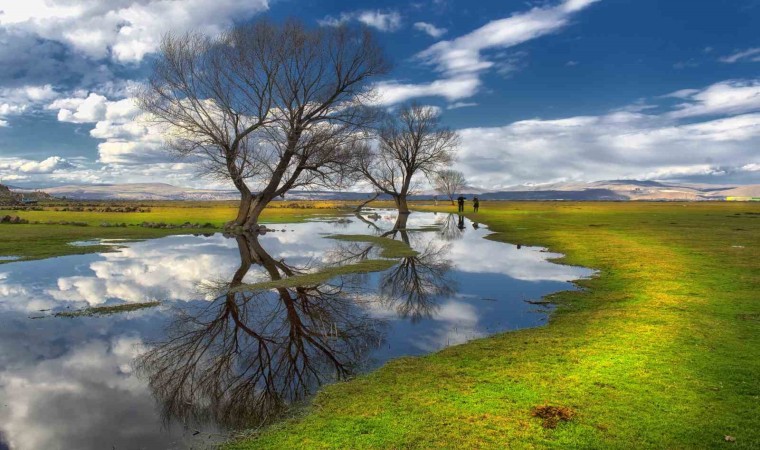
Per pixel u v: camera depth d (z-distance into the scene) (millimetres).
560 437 5230
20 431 6062
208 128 31312
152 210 70062
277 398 6965
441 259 21219
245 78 31281
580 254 20969
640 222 41156
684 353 7809
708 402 6004
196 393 7285
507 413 5848
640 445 5035
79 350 9375
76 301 13414
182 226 38594
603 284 14375
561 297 12969
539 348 8414
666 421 5539
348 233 36250
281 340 9914
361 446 5176
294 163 35625
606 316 10484
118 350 9414
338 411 6191
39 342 9875
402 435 5387
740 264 16781
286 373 7984
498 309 12070
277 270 18812
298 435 5582
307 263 20719
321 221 51812
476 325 10617
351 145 36188
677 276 14711
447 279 16422
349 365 8242
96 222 40969
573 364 7488
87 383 7723
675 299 11703
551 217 52094
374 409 6164
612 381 6738
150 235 31797
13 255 21625
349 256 22844
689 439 5133
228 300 13641
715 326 9312
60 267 18984
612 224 38938
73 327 10945
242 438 5723
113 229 34906
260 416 6379
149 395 7250
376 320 11297
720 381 6648
